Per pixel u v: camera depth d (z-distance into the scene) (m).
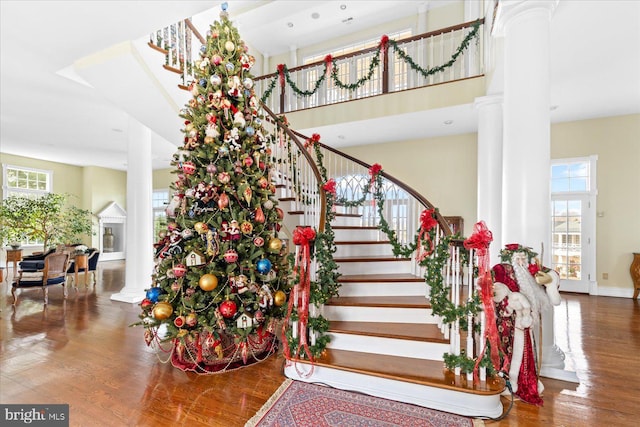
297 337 2.46
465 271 2.51
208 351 2.67
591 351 2.86
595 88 4.11
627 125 5.05
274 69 8.13
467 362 2.05
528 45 2.46
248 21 6.48
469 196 6.04
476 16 5.70
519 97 2.49
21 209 6.88
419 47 5.59
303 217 3.75
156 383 2.33
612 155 5.14
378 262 3.37
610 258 5.16
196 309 2.45
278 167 4.04
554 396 2.14
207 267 2.48
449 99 4.69
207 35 2.80
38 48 3.28
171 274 2.48
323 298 2.50
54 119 5.52
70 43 3.19
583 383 2.30
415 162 6.46
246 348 2.61
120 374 2.46
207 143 2.57
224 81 2.75
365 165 4.04
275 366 2.63
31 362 2.66
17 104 4.81
